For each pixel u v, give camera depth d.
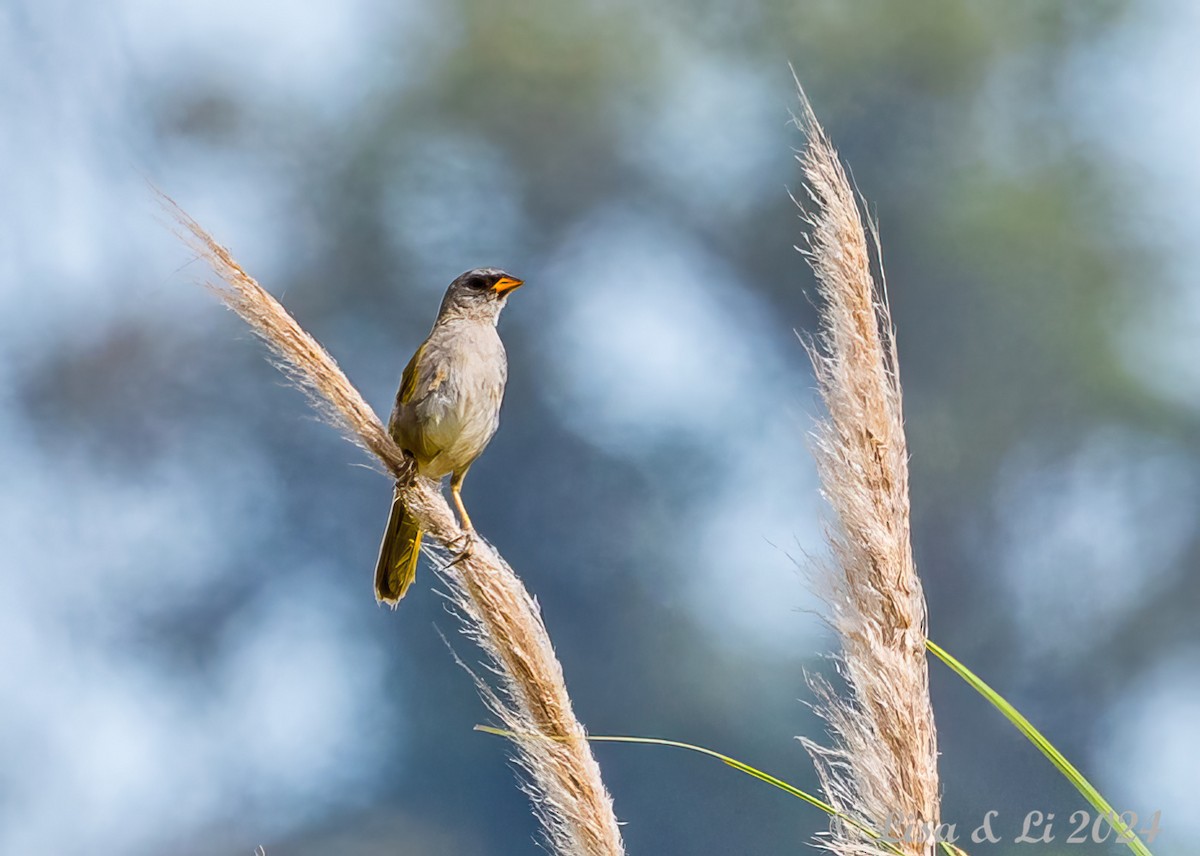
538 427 24.36
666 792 18.28
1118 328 25.45
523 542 23.59
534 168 27.48
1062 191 26.88
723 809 18.06
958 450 24.17
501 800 21.42
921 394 24.77
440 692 21.95
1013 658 22.72
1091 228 26.66
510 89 27.50
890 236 25.94
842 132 26.77
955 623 22.75
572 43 27.80
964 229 25.67
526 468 24.11
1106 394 24.81
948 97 26.92
